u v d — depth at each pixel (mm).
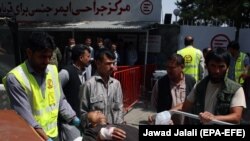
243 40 12227
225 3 12359
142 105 9938
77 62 4805
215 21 12688
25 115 3082
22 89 3127
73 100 4520
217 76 3113
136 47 13977
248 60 7664
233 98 3104
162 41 13250
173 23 13328
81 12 16047
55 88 3391
